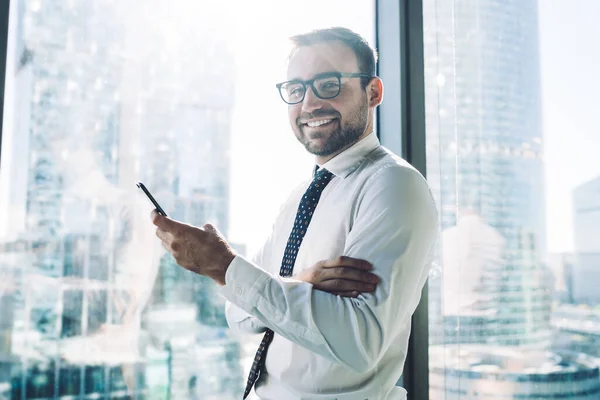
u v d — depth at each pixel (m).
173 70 1.75
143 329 1.68
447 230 1.91
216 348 1.77
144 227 1.69
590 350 2.00
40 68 1.59
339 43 1.41
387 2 1.94
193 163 1.76
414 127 1.86
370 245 1.19
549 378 1.94
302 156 1.90
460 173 1.93
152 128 1.71
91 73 1.65
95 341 1.62
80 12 1.64
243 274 1.17
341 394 1.24
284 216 1.56
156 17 1.73
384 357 1.30
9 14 1.50
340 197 1.34
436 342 1.86
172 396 1.70
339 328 1.11
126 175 1.68
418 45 1.89
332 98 1.38
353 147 1.40
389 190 1.23
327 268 1.19
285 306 1.14
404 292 1.17
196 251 1.18
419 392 1.78
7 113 1.54
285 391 1.29
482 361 1.89
